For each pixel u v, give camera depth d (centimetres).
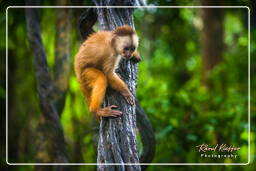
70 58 1238
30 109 1600
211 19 1902
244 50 1859
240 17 2148
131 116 698
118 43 757
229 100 1399
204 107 1362
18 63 1661
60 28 1223
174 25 2092
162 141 1277
